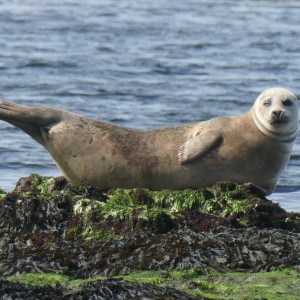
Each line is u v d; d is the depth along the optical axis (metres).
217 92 93.75
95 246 40.34
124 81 99.06
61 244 41.22
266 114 46.34
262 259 38.56
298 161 68.50
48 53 114.44
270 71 106.81
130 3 173.62
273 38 132.88
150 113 83.44
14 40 123.88
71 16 151.12
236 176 47.09
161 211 43.03
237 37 133.12
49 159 67.81
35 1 169.50
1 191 51.16
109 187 47.75
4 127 76.69
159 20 149.75
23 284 34.94
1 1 166.50
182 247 39.19
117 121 80.12
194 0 180.50
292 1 181.62
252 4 176.12
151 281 36.34
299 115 49.69
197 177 47.00
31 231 43.84
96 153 47.38
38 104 86.94
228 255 38.66
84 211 44.03
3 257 40.03
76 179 48.22
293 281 36.41
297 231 44.75
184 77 101.88
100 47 120.88
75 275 38.19
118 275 37.88
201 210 44.75
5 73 100.75
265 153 47.03
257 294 34.78
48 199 44.62
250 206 44.25
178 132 48.00
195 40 129.12
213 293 35.09
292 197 58.53
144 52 118.25
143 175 47.19
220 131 47.25
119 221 43.09
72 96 90.75
